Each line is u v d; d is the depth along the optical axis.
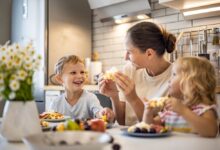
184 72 1.28
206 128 1.04
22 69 0.93
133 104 1.47
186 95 1.23
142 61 1.57
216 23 2.52
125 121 1.67
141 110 1.46
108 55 3.49
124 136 1.04
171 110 1.22
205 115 1.09
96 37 3.64
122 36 3.34
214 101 1.24
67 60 2.12
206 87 1.22
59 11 3.37
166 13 2.90
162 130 1.06
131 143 0.91
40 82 3.23
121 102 1.68
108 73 1.63
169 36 1.60
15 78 0.92
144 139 0.98
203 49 2.54
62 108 2.00
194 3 2.44
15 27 3.80
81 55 3.58
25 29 3.56
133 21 3.23
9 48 0.93
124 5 3.07
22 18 3.63
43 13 3.25
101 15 3.35
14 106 0.97
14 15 3.83
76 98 2.01
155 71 1.63
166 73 1.63
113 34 3.44
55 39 3.32
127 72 1.74
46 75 3.22
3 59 0.91
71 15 3.48
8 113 0.97
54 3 3.33
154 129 1.06
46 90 3.14
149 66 1.60
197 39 2.63
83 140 0.80
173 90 1.34
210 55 2.51
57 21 3.35
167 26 2.89
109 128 1.26
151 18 3.04
